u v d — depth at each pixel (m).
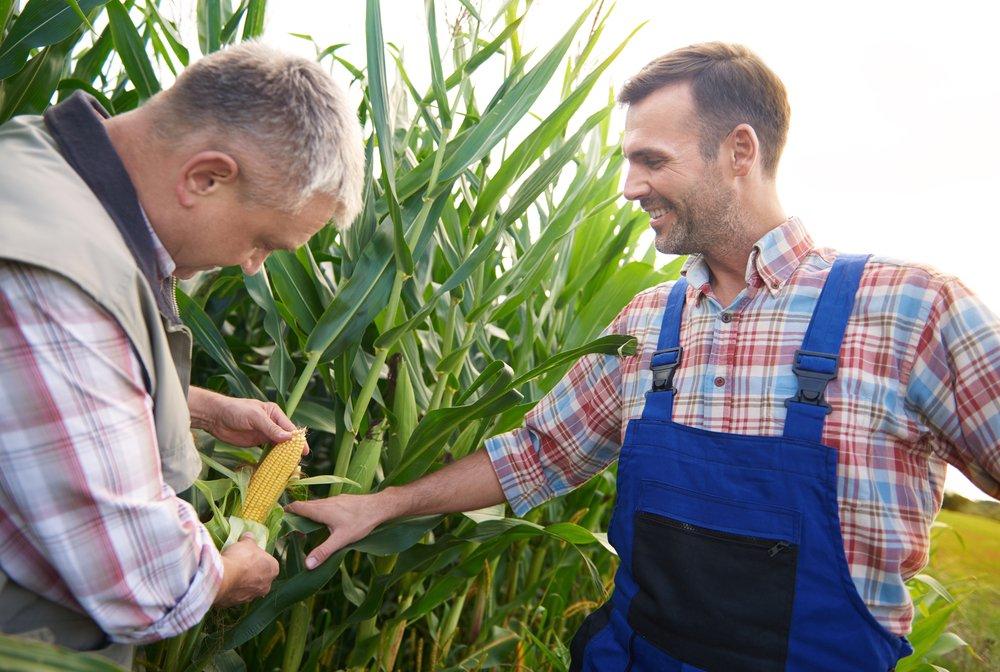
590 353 1.22
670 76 1.11
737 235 1.10
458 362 1.46
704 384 1.10
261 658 1.46
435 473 1.32
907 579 1.01
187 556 0.82
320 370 1.52
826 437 0.99
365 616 1.35
